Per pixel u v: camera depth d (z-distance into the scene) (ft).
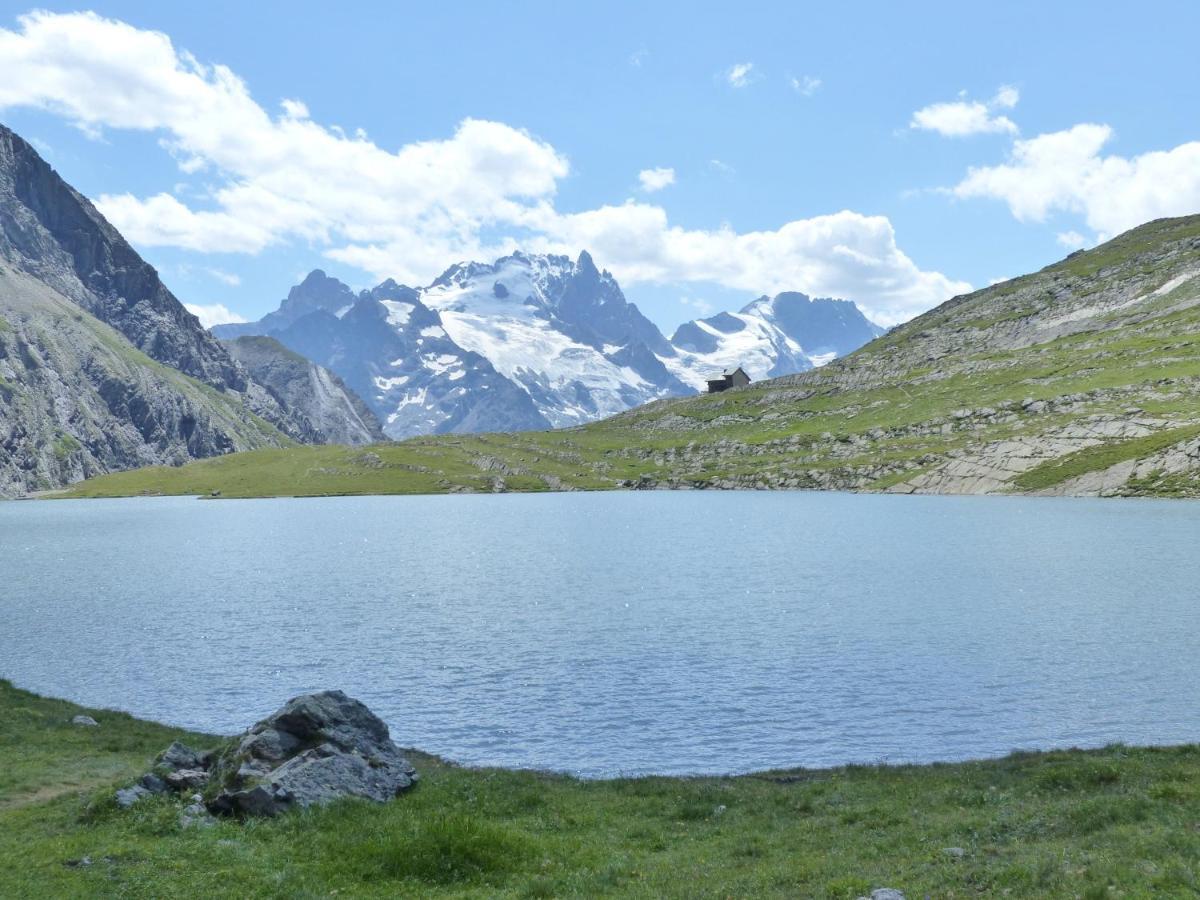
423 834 88.43
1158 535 463.01
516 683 205.05
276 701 194.18
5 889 76.18
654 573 402.52
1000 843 82.89
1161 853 73.10
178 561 501.56
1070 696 179.93
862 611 287.07
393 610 317.42
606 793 117.60
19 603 351.25
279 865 83.71
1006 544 453.99
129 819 96.27
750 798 112.47
